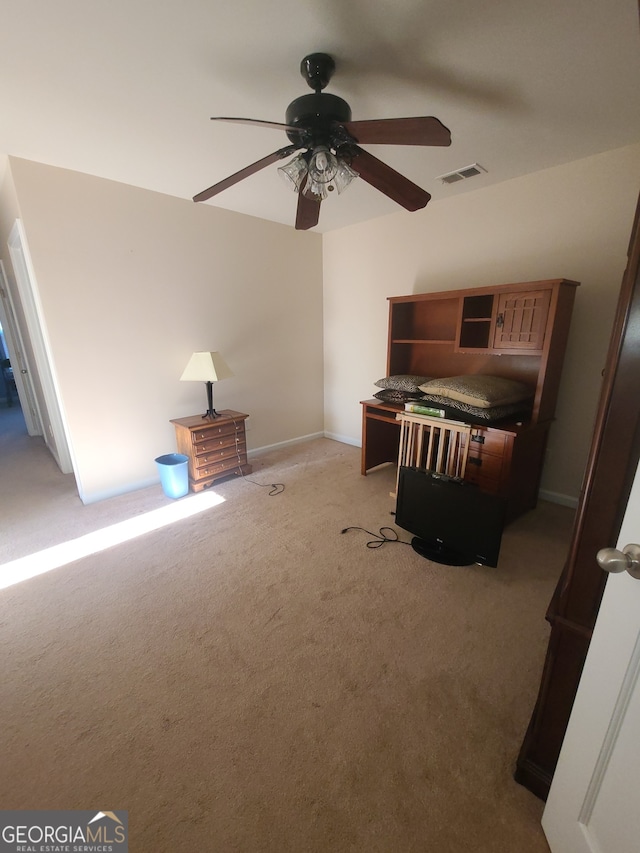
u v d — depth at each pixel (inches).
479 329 109.2
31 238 90.0
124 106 66.4
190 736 47.3
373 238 137.1
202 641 61.9
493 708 50.3
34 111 67.6
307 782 42.3
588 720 30.6
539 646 60.0
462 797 40.6
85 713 50.3
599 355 95.3
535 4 45.9
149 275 111.1
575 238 93.7
